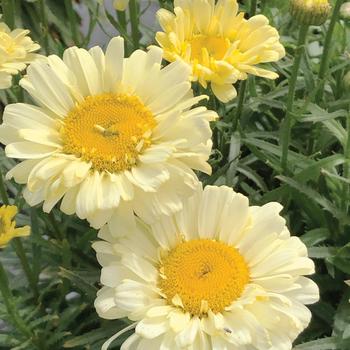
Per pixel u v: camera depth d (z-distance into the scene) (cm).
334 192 46
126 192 37
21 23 70
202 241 39
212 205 40
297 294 38
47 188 37
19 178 38
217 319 37
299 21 43
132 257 38
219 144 48
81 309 43
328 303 45
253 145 47
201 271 38
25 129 38
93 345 42
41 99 39
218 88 42
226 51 43
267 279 38
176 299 37
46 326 44
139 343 37
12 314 41
